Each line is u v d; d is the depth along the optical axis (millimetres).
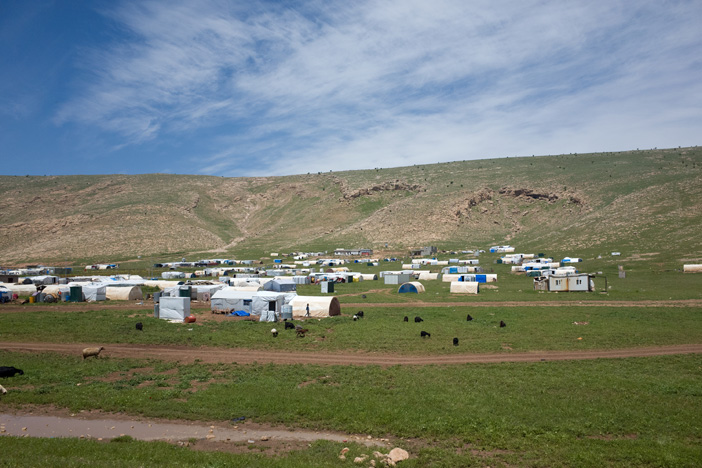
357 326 45188
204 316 54062
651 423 19297
